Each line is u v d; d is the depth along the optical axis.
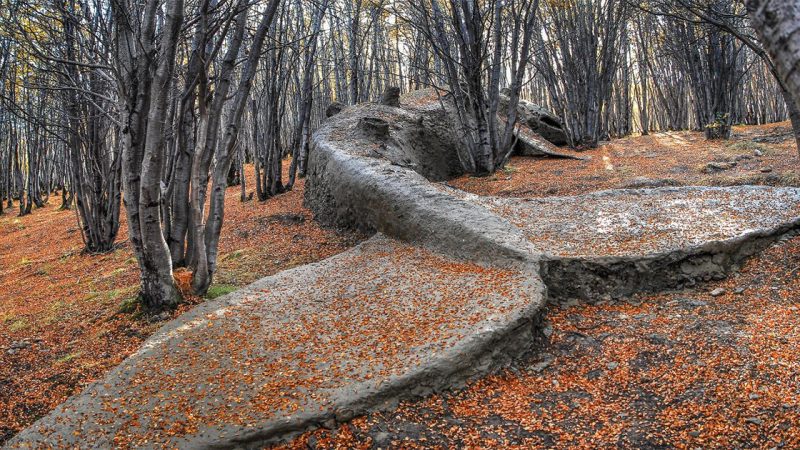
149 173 4.40
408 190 5.89
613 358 3.67
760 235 4.80
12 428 3.31
